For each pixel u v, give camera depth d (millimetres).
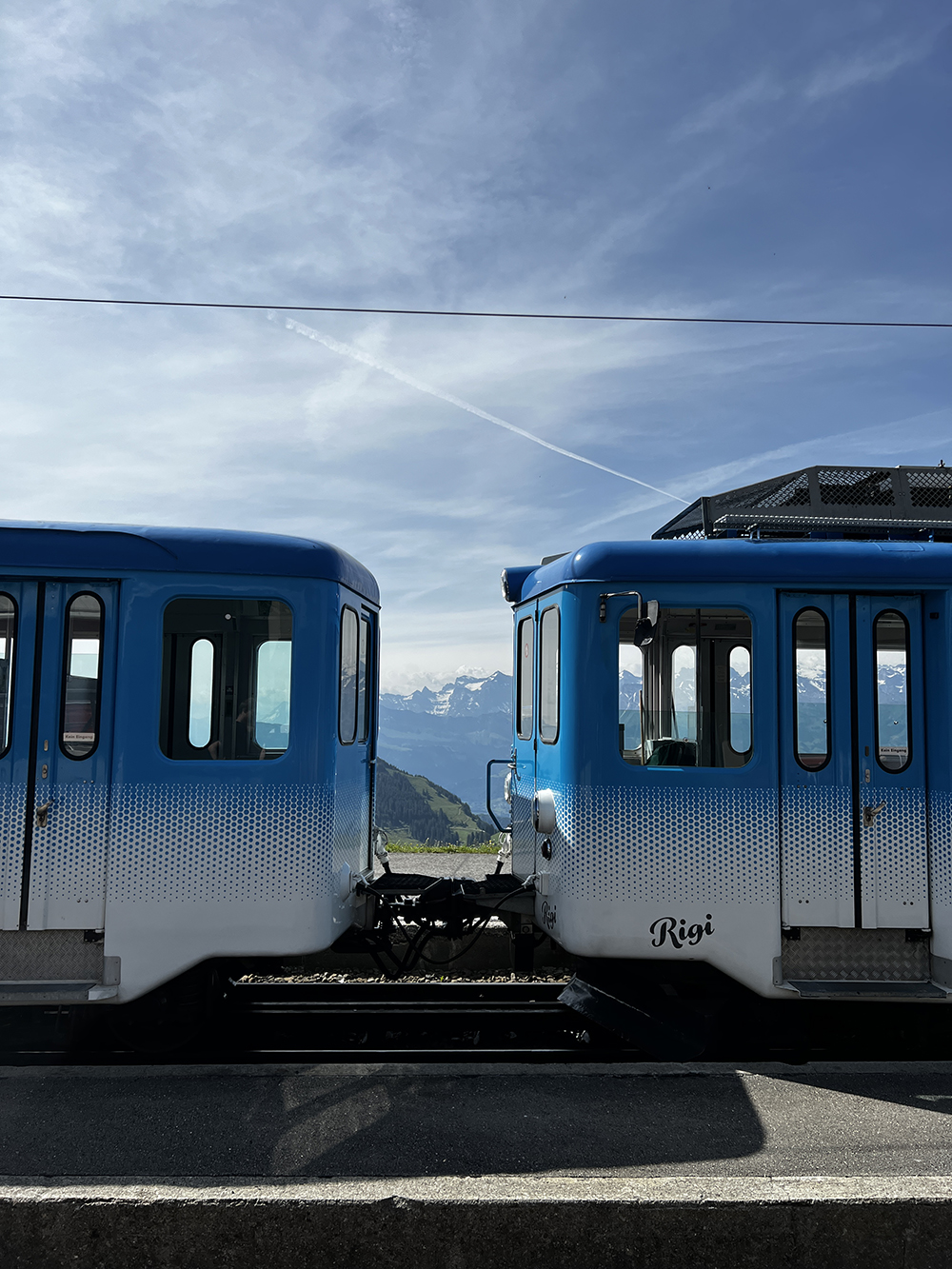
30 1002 4875
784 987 5164
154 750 5082
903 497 6141
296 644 5273
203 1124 4039
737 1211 3236
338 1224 3211
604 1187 3328
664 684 5469
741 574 5438
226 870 5070
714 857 5262
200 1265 3195
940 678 5371
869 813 5293
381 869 7371
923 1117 4227
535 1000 6555
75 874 5004
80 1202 3232
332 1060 5332
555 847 5609
